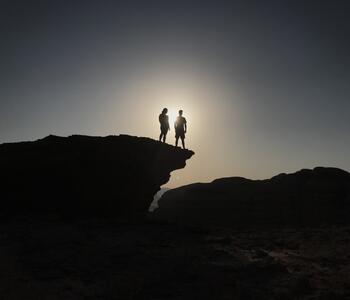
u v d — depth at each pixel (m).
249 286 12.12
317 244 19.27
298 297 11.18
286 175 46.56
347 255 16.56
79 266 13.73
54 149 25.62
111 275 12.88
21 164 24.56
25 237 17.77
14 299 10.25
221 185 47.03
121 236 19.28
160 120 28.64
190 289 11.80
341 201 41.31
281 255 16.62
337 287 12.04
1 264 13.48
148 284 12.10
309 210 41.50
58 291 11.16
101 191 25.86
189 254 15.88
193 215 46.03
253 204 43.75
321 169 45.53
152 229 21.92
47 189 24.84
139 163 27.16
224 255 16.11
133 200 27.30
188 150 30.22
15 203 24.39
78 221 23.17
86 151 25.91
